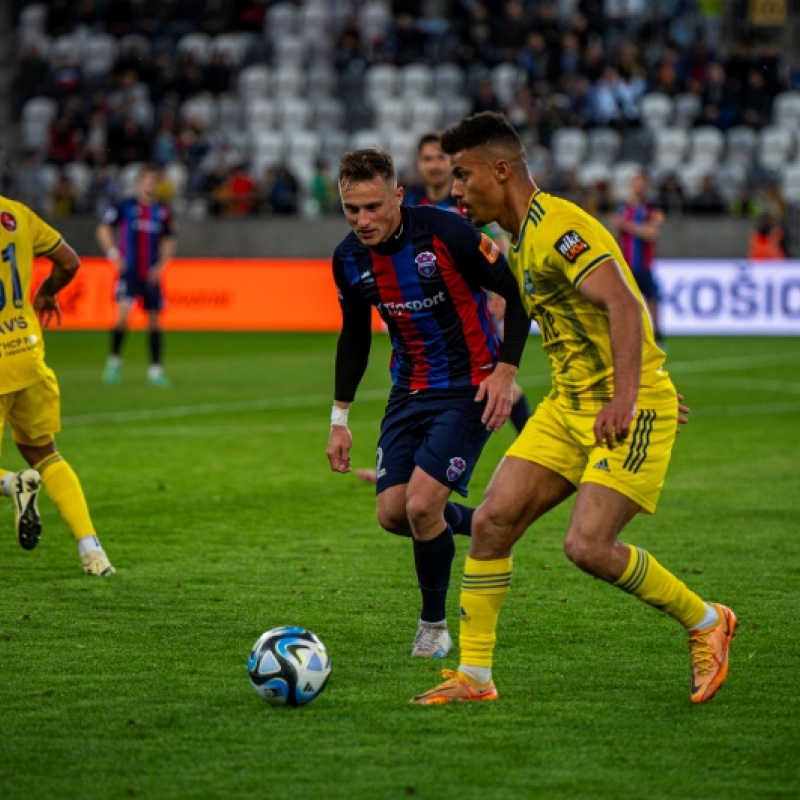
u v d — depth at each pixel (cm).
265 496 2889
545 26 8488
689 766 1307
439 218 1702
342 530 2548
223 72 8812
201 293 7325
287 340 6769
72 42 9369
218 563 2264
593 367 1481
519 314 1706
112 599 2011
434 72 8831
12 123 9075
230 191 7869
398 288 1709
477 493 2970
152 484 3019
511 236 1532
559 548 2394
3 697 1523
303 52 9200
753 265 7106
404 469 1756
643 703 1512
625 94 8381
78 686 1568
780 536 2495
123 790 1241
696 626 1522
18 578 2153
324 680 1495
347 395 1822
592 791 1240
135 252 4916
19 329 2109
